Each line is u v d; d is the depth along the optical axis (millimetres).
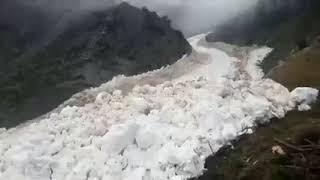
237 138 32125
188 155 29219
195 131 32094
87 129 34000
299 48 58250
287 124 33312
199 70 64812
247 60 73000
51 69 51906
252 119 33750
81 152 31094
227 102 36031
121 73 58188
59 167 30172
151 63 64062
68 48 55625
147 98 38594
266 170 27547
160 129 31922
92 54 56875
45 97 47875
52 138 33594
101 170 29422
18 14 53125
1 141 35188
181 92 39219
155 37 69375
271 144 30344
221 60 75562
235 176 28391
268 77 48625
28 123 42750
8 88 46906
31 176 29719
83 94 50188
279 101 36062
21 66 50094
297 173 26531
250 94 36844
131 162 30078
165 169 29125
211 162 29953
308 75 43562
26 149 31938
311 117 34062
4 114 44031
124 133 31312
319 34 56312
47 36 55125
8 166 30703
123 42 62438
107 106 38875
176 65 67250
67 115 38062
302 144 29125
